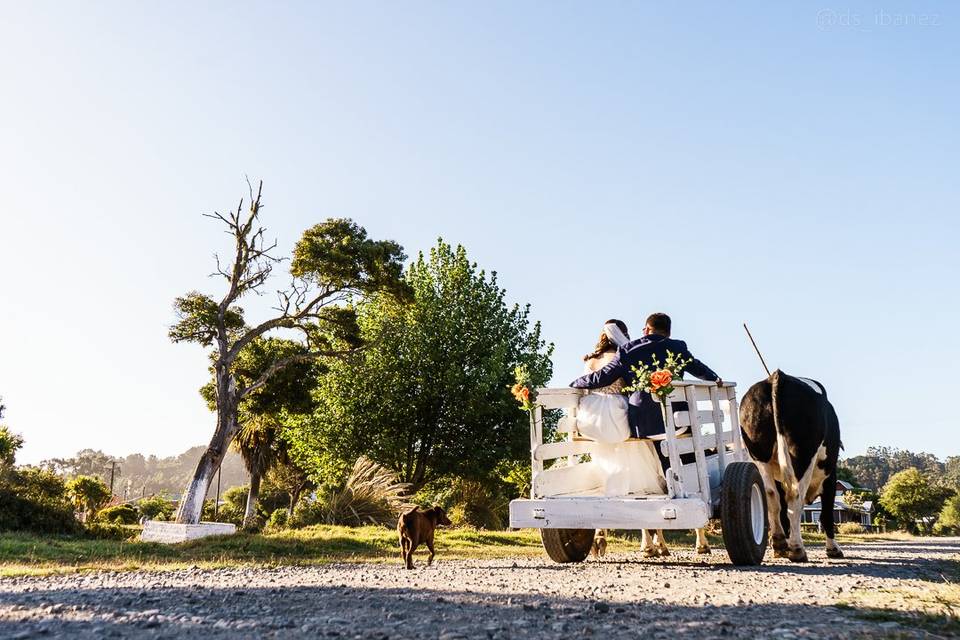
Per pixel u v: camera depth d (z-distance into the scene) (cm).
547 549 831
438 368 2781
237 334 2420
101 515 4672
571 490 809
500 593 516
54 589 556
